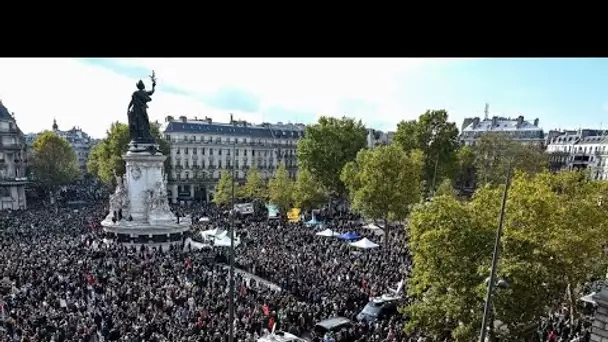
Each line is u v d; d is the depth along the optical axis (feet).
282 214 299.17
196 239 225.76
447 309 88.07
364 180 214.90
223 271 154.71
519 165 308.60
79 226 240.94
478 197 111.86
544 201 96.84
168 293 124.67
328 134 338.13
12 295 120.67
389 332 100.63
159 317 106.73
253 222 270.46
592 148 483.92
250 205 329.31
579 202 117.50
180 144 462.19
